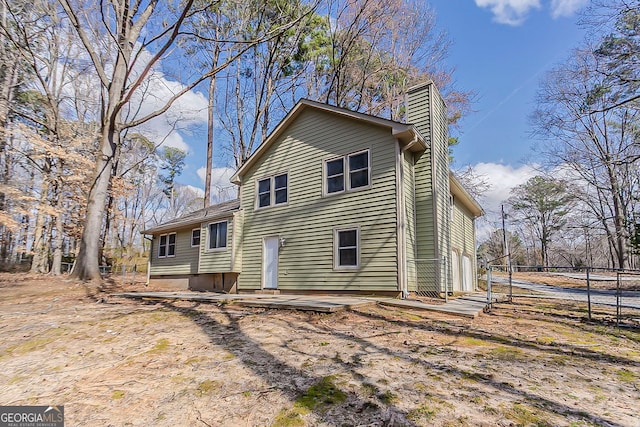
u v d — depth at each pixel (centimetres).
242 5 1652
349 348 405
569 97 1567
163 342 444
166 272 1599
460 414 238
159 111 1112
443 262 831
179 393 289
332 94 1975
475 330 509
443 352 390
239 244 1245
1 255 2234
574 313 726
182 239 1555
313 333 480
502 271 3002
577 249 4031
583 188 2395
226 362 360
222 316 606
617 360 376
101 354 405
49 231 1980
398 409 246
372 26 1750
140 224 3528
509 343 439
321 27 1878
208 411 255
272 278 1134
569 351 409
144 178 3719
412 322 559
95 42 1230
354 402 259
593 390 286
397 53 1880
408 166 966
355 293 921
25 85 1553
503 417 234
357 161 989
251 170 1283
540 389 285
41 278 1388
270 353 388
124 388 304
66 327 538
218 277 1325
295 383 299
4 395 301
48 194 1769
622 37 1097
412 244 924
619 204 2155
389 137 929
